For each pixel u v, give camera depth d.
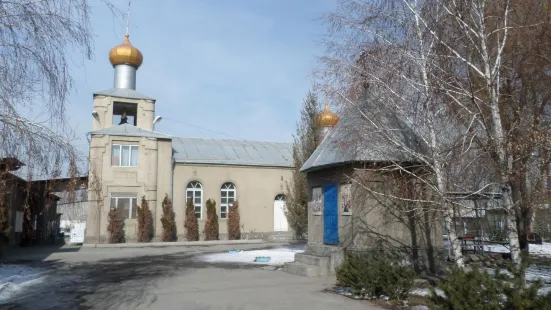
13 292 11.57
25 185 8.11
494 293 6.65
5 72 7.24
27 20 7.23
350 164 14.47
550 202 11.70
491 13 10.91
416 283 12.20
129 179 29.41
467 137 10.57
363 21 11.73
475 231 18.05
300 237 32.31
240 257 20.16
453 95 11.01
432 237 14.45
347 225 14.54
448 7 10.88
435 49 11.12
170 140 30.86
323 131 25.12
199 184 32.00
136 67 34.25
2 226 18.66
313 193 16.86
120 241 28.69
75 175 8.03
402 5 11.52
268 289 11.71
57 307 9.77
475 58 11.14
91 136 29.16
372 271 10.41
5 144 7.17
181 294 11.08
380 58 11.49
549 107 12.02
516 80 12.03
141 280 13.40
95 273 15.12
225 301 10.23
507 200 10.12
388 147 12.18
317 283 12.62
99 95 31.23
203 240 30.75
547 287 10.64
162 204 29.84
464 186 11.05
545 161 10.84
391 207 13.94
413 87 11.23
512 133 10.68
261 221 32.81
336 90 11.98
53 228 32.81
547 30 11.34
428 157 11.09
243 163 32.75
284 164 33.88
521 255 9.42
